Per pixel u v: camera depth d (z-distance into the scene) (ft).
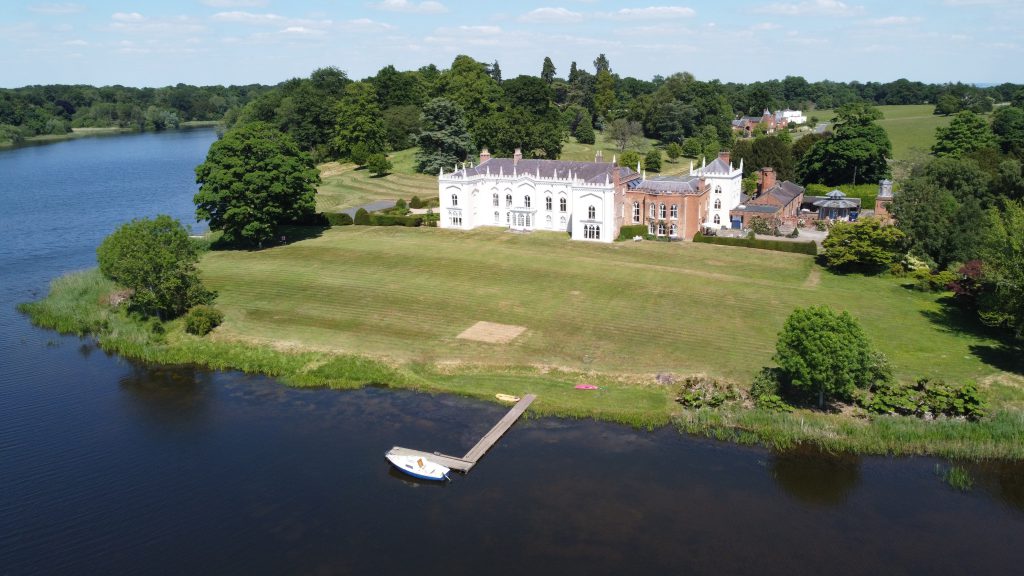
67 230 481.05
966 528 159.02
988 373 224.94
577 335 266.16
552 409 214.07
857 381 206.39
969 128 543.80
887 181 439.22
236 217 382.01
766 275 334.03
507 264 356.59
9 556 150.51
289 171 403.95
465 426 206.80
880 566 146.10
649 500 169.07
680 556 148.66
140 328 287.07
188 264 304.09
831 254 334.24
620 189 403.54
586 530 157.69
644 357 245.65
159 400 228.22
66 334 289.94
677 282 324.19
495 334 269.03
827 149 533.96
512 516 163.12
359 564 146.72
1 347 274.98
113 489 176.04
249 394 231.30
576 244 394.93
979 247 312.09
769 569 144.87
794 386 216.54
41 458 191.52
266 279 341.21
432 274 343.26
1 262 399.44
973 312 277.03
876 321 271.90
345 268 356.18
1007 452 185.47
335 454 192.03
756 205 438.40
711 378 227.40
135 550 152.35
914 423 196.65
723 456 188.65
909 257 329.31
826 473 180.45
